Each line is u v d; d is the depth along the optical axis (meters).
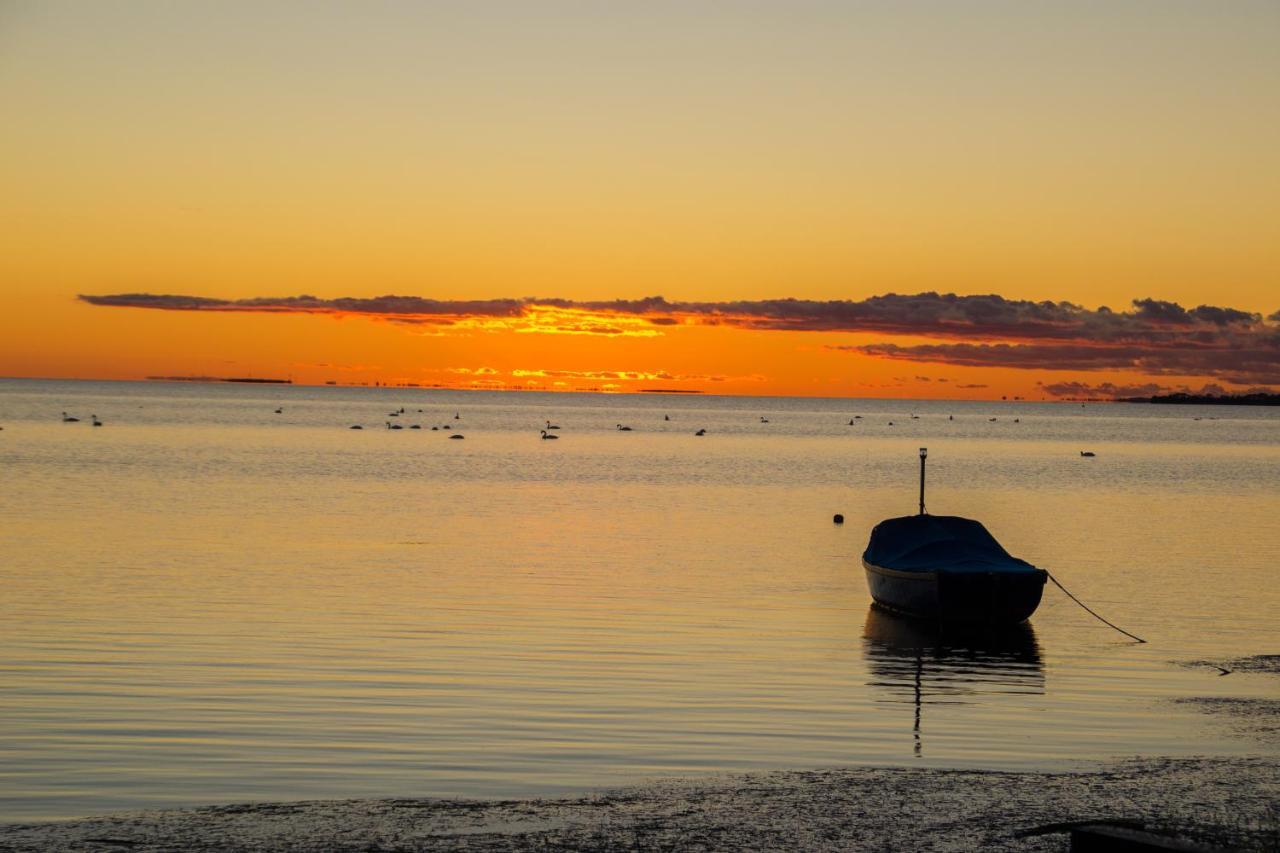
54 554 43.03
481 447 131.50
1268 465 124.50
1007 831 15.58
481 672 25.52
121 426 162.62
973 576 32.12
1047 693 24.69
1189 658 28.61
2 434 135.88
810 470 103.75
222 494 69.06
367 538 49.97
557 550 47.06
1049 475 103.94
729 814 16.25
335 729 20.91
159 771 18.45
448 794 17.55
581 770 18.80
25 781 17.89
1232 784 17.81
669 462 111.81
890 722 22.09
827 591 38.22
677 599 35.94
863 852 14.82
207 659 26.23
